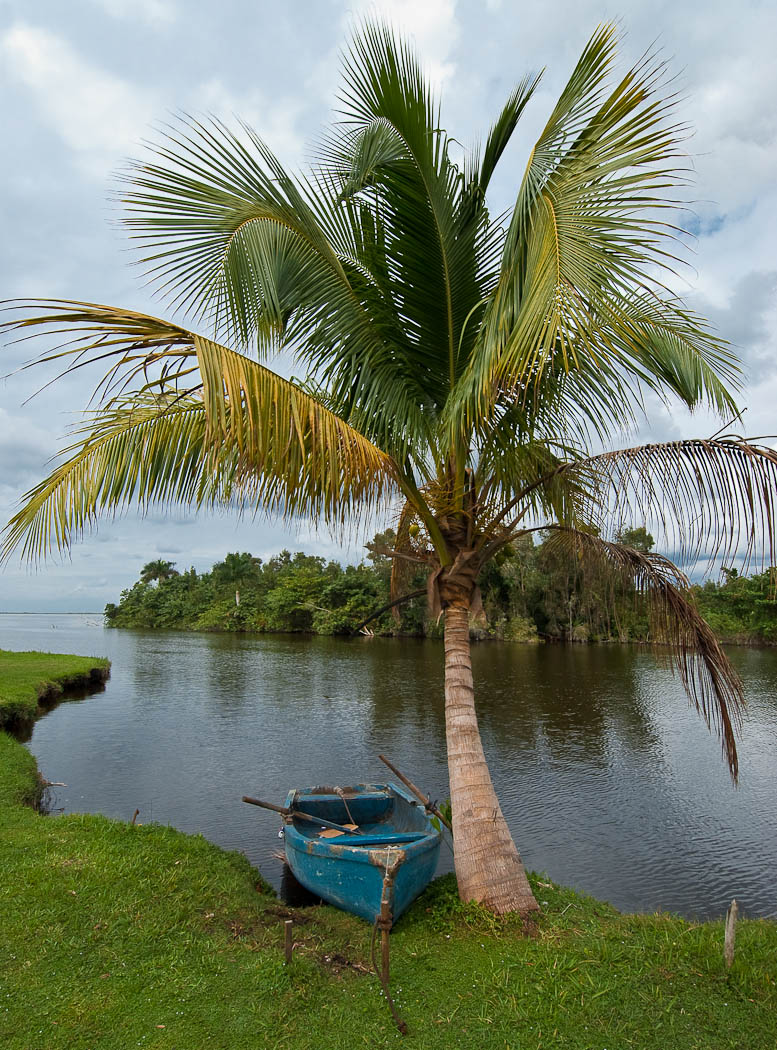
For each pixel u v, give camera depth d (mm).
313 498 4238
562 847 8781
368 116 4906
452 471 5574
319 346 4883
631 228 3387
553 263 3383
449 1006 3791
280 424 3789
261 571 73812
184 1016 3648
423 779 11805
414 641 48031
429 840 5348
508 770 12664
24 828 6637
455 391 4719
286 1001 3814
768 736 15594
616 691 22031
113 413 4766
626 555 5543
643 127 3441
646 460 4602
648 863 8250
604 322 3762
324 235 4918
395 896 4859
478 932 4691
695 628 5352
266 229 4328
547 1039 3486
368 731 15906
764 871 8008
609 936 4652
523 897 5031
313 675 27156
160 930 4594
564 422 5398
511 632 42125
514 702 20000
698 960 4301
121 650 40781
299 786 11258
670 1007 3768
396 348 5359
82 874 5379
